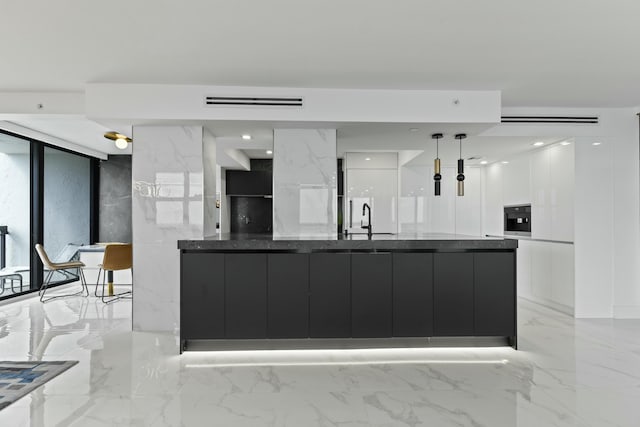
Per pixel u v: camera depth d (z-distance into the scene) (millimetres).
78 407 2533
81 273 6598
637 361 3352
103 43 3119
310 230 4508
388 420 2369
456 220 6949
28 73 3740
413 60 3459
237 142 5387
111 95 4012
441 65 3568
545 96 4488
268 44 3154
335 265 3607
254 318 3572
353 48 3229
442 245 3605
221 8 2609
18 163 6125
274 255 3590
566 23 2807
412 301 3623
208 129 4555
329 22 2805
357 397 2684
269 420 2371
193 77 3859
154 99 4043
